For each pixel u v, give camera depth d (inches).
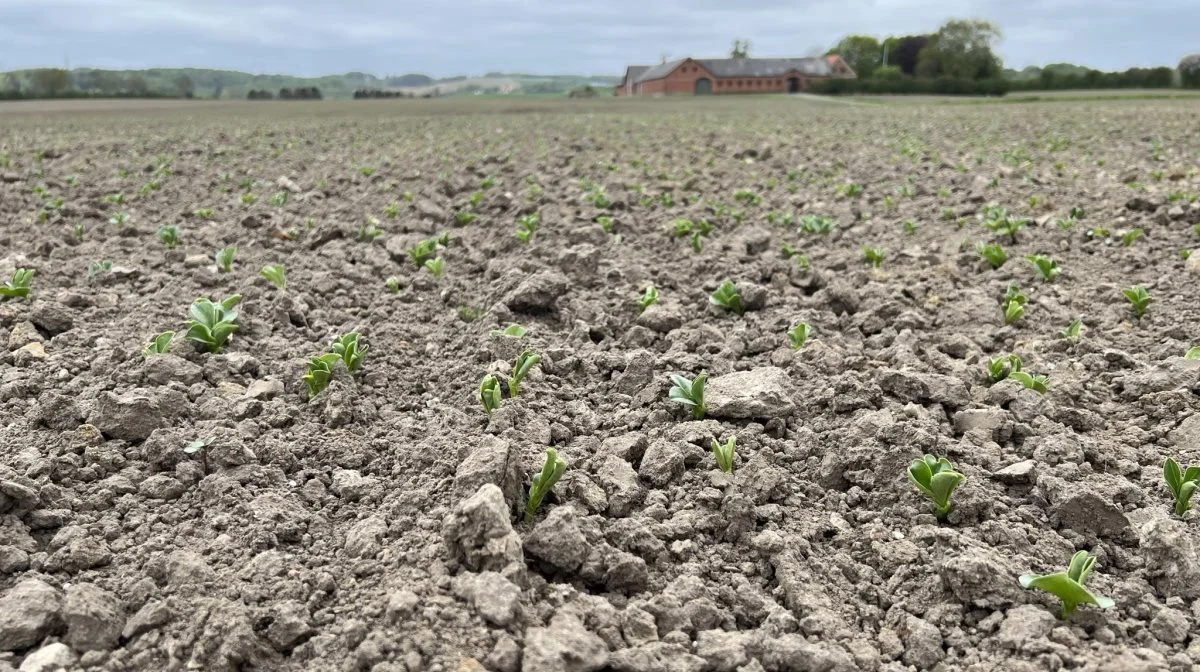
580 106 406.0
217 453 29.9
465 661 20.1
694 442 31.6
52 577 24.1
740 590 24.4
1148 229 65.7
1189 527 27.2
